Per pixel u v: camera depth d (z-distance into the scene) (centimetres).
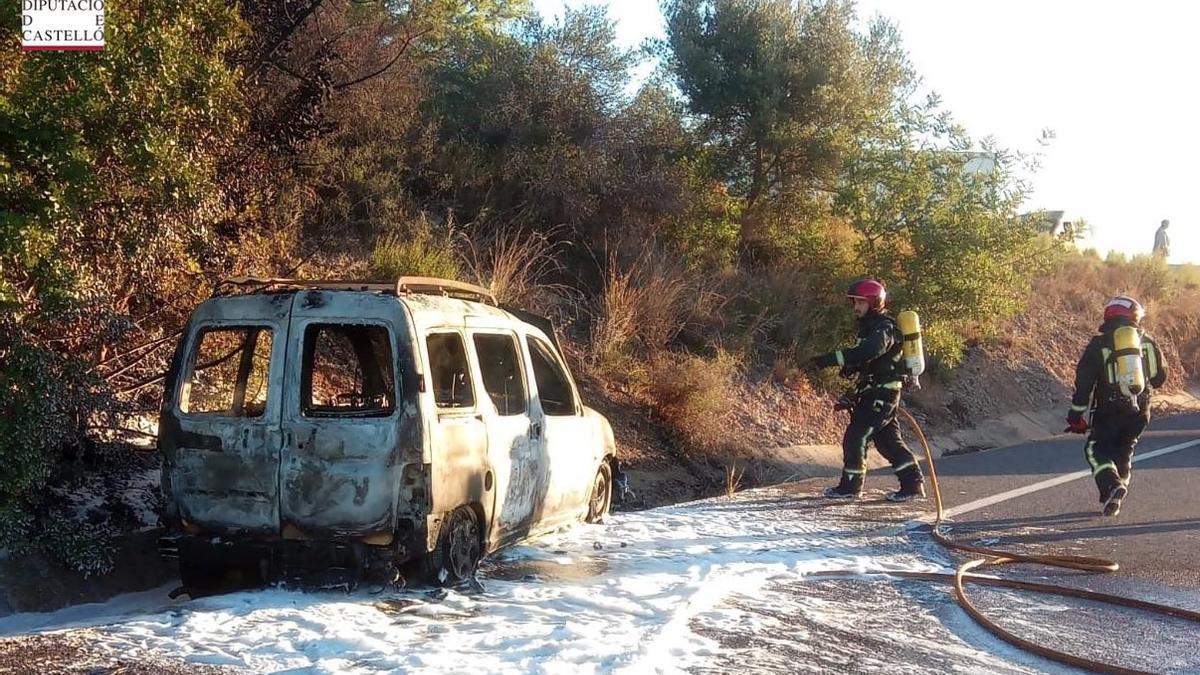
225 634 515
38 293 666
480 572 679
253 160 942
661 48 1764
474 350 672
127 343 802
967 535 865
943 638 577
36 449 625
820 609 624
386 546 597
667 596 630
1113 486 939
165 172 712
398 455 594
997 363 1936
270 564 608
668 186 1502
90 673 455
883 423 1022
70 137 645
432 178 1401
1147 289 2517
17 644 493
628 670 471
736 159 1722
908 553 794
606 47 1562
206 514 616
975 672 517
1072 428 959
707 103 1691
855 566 740
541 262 1397
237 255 905
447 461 612
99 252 728
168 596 666
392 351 606
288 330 617
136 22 693
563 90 1489
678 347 1409
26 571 629
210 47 773
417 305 629
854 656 533
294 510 600
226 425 614
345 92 1267
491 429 664
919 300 1556
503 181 1445
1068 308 2323
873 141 1662
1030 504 1012
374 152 1340
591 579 670
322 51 1059
